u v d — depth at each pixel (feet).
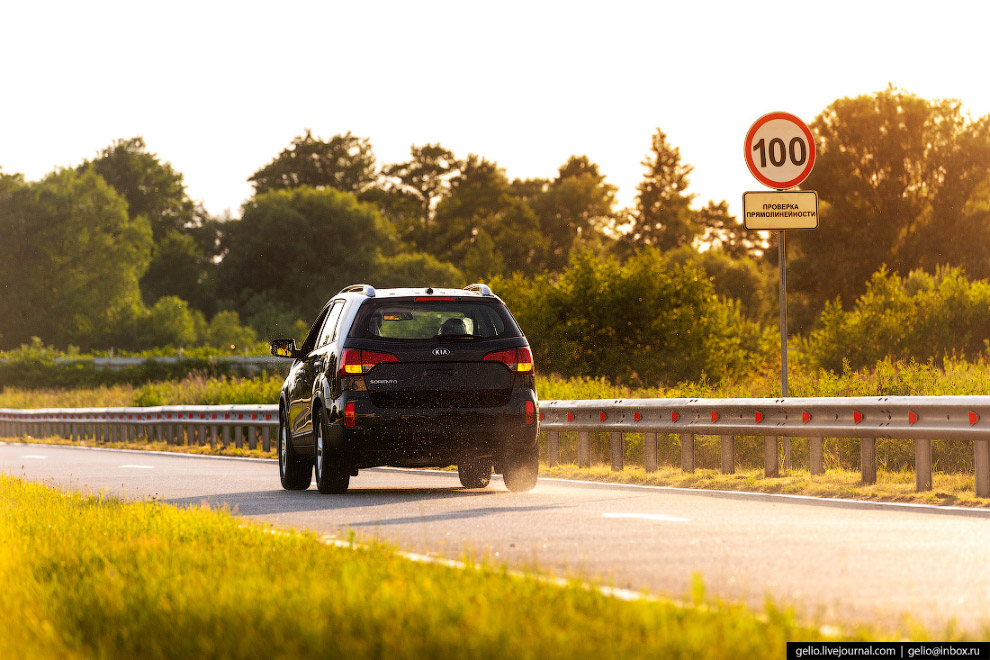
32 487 171.22
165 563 86.74
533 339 485.97
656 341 485.15
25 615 67.41
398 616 63.10
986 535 107.65
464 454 155.63
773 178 188.75
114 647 61.41
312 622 61.67
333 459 157.07
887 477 161.68
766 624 62.18
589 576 85.97
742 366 481.46
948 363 268.00
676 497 150.00
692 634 57.26
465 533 114.01
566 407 201.67
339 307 164.86
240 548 95.20
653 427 185.26
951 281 411.13
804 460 199.21
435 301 157.38
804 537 107.04
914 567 89.51
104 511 129.59
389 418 152.97
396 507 143.33
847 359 390.42
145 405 452.76
